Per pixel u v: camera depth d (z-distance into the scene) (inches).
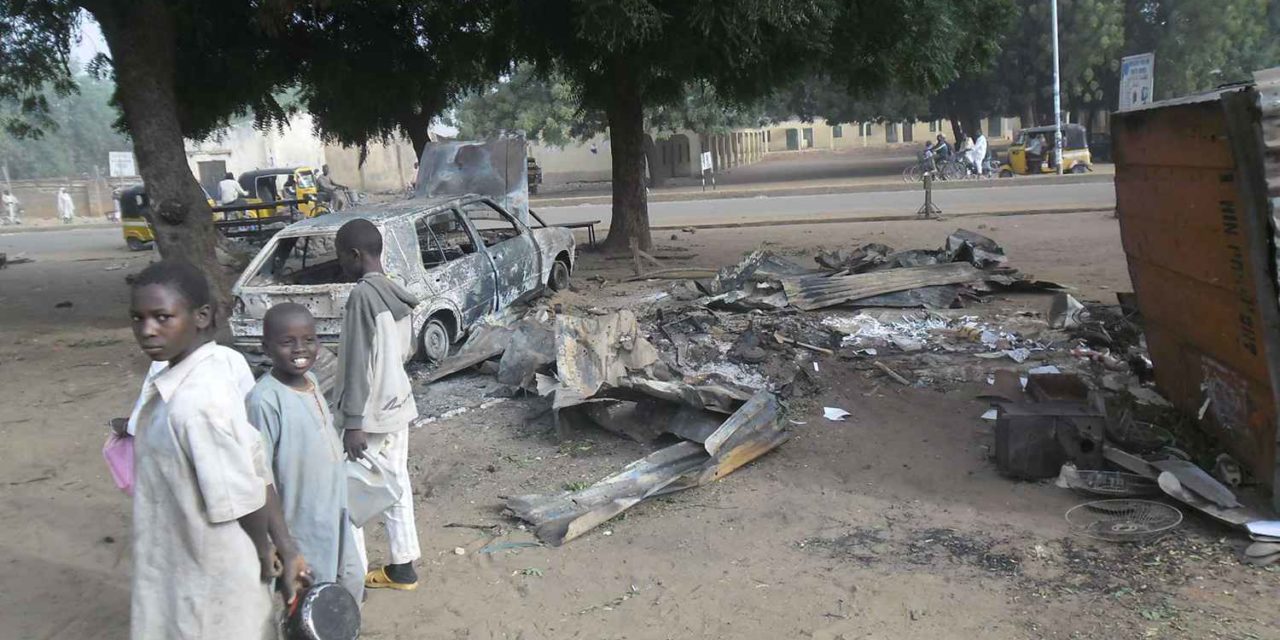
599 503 200.8
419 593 169.5
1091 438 198.4
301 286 304.5
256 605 106.1
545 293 426.9
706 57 532.4
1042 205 789.9
